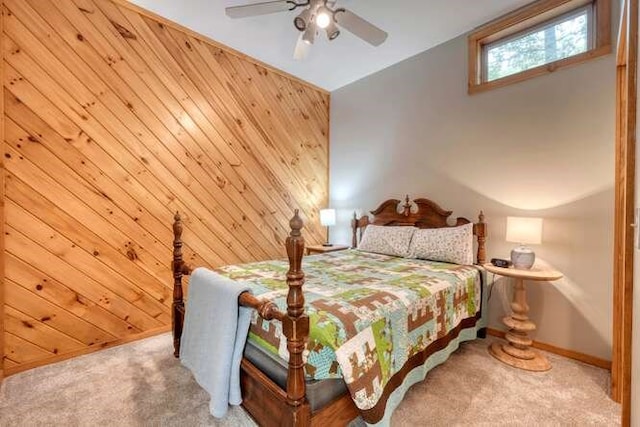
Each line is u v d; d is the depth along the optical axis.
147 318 2.74
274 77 3.75
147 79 2.71
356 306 1.58
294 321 1.26
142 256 2.71
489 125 2.89
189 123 2.99
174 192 2.90
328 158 4.50
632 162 1.24
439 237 2.92
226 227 3.30
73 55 2.34
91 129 2.43
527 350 2.38
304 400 1.29
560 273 2.37
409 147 3.54
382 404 1.42
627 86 1.25
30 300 2.18
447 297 2.14
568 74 2.44
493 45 2.97
